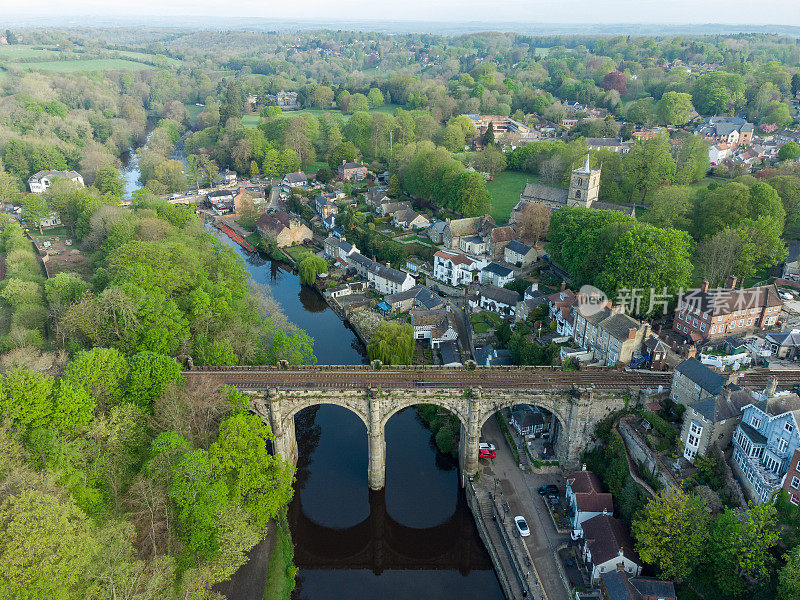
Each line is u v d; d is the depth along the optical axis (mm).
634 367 113250
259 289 160500
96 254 173000
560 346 127500
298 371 111625
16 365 94938
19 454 74625
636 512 86938
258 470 90500
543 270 179000
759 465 83000
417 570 98062
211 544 80500
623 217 157000
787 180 178875
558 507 98750
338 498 109500
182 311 128500
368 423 105125
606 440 103312
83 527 67750
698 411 88938
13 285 133750
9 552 59031
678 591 80188
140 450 90125
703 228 168625
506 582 88438
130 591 66688
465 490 107625
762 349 118875
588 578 85500
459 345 150750
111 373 94500
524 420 114875
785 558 70375
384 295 188000
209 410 95062
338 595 92438
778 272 157000
